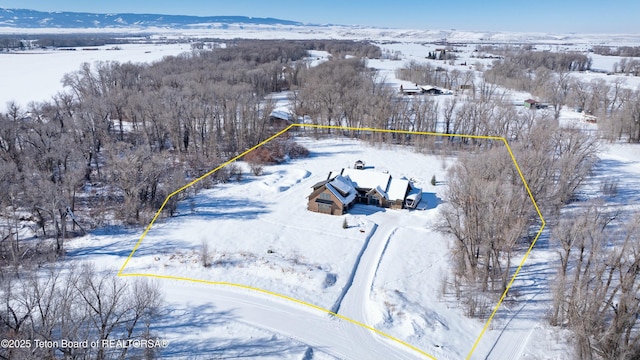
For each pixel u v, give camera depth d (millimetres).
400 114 114688
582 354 37125
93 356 35875
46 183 57188
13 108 88750
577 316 38719
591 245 39906
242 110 100688
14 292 44281
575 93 134125
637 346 36688
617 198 68812
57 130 79125
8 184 61719
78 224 61125
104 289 46062
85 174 75875
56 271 50062
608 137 102812
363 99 113938
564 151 73500
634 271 35906
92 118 88938
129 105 105500
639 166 86062
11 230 55625
